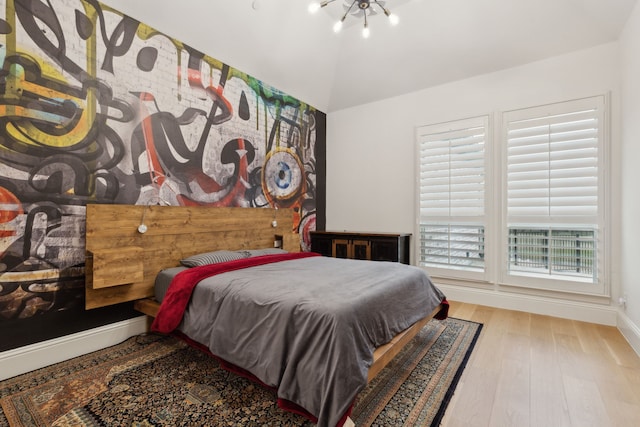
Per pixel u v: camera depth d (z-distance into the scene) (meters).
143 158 2.66
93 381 1.90
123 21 2.51
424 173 4.03
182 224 2.84
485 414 1.61
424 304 2.35
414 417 1.57
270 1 3.03
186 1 2.67
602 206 2.91
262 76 3.75
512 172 3.39
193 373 2.00
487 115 3.57
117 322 2.52
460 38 3.36
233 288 1.93
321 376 1.38
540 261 3.24
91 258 2.20
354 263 2.79
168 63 2.83
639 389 1.83
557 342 2.52
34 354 2.05
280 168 4.13
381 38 3.68
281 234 3.88
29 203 2.05
